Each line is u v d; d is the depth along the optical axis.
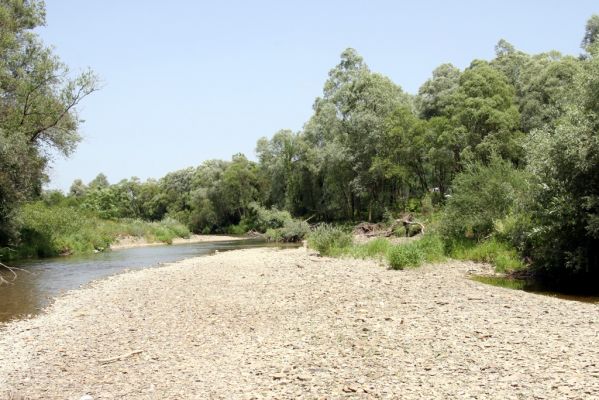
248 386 7.50
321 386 7.28
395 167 45.53
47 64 28.92
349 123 51.97
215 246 47.84
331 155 52.91
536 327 10.03
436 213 34.97
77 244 39.53
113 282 21.00
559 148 16.58
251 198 82.62
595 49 17.61
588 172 16.03
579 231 16.58
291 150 65.25
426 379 7.31
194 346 10.16
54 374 8.91
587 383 6.76
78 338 11.52
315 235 30.47
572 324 10.25
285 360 8.69
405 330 10.14
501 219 22.95
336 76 62.41
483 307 12.10
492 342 9.00
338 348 9.20
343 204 60.34
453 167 42.62
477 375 7.34
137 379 8.27
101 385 8.09
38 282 21.83
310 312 12.49
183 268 24.69
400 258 20.27
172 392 7.51
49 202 56.81
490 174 24.05
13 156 25.50
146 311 14.09
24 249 33.59
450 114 42.91
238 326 11.60
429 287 15.11
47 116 30.28
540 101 42.59
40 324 13.40
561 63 42.12
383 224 43.72
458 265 21.27
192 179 100.00
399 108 47.44
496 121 37.31
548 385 6.77
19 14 31.78
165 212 104.25
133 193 114.38
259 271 21.39
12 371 9.24
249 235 73.56
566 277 17.73
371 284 16.02
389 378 7.45
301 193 66.06
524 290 15.98
